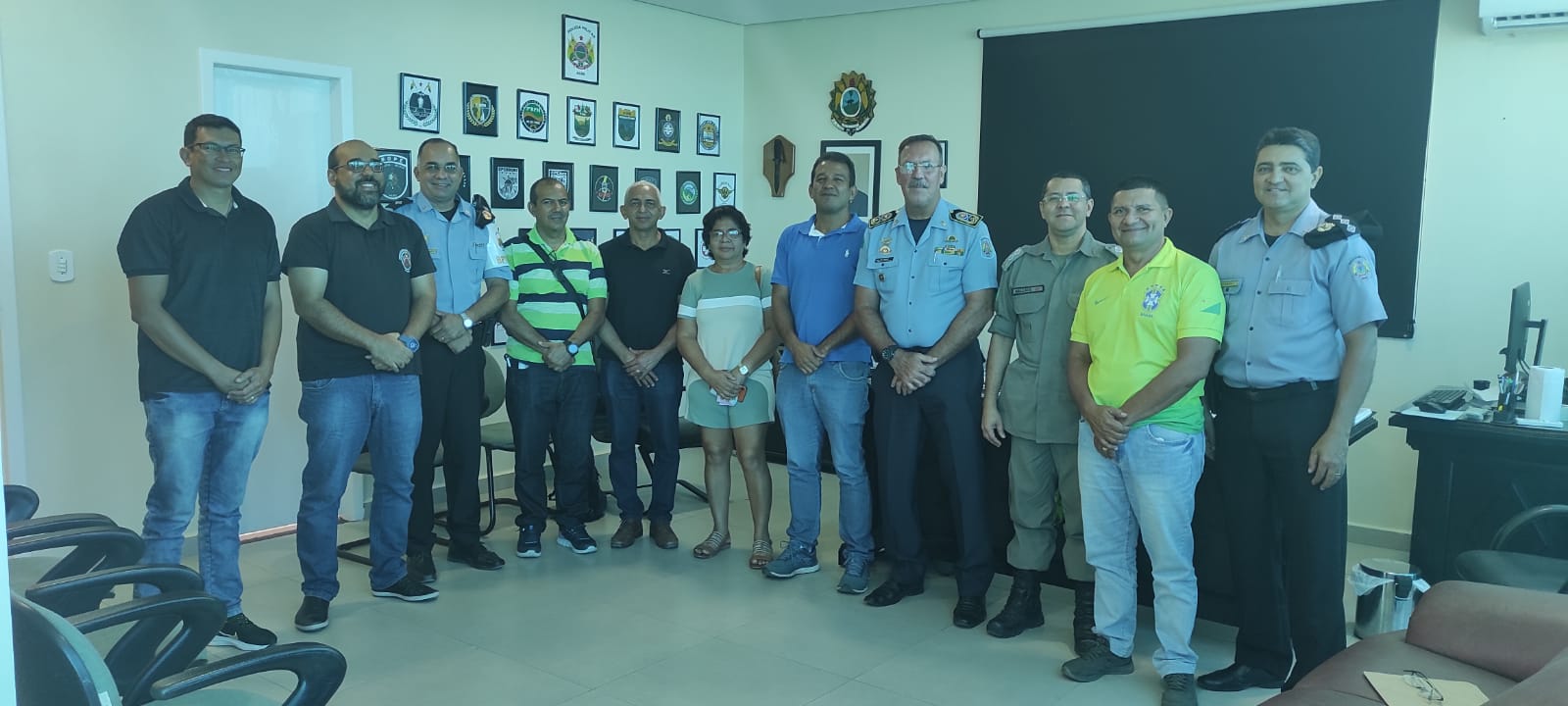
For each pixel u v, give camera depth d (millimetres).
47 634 1300
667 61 6023
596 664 3137
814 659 3193
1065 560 3342
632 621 3502
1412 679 2020
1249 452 2787
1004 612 3436
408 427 3539
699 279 4129
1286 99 4727
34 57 3666
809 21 6215
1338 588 2727
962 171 5746
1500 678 2055
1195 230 5031
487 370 4676
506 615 3545
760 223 6539
